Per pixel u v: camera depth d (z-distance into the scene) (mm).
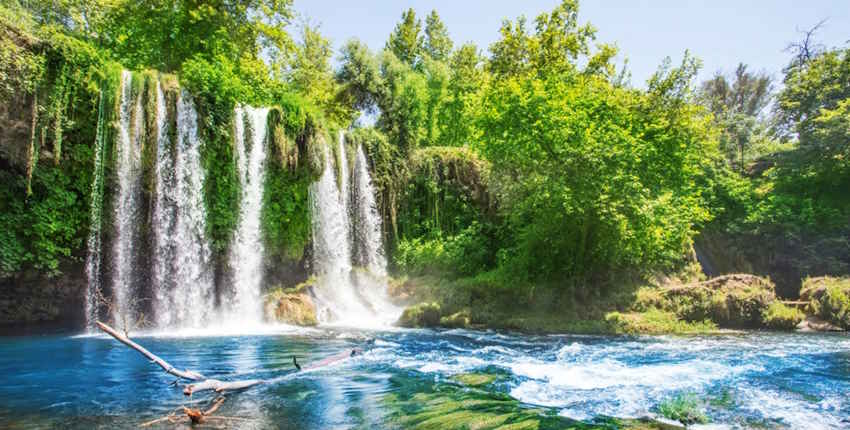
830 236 28422
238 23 26531
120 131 16766
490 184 23984
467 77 38719
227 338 13570
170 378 7828
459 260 23438
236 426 5320
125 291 16688
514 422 5590
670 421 5664
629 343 13320
